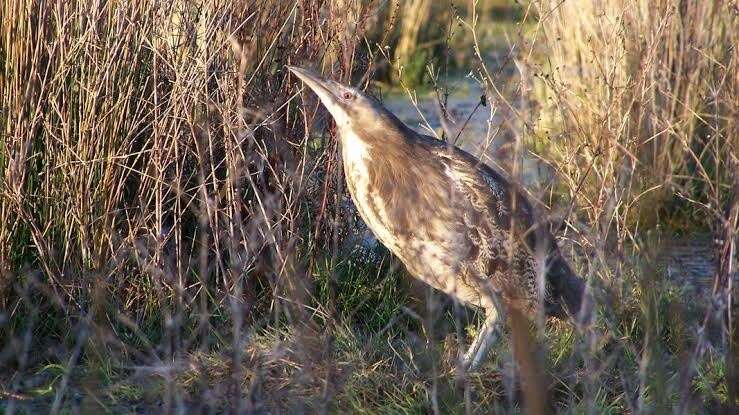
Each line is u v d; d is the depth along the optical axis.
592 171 13.19
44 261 10.07
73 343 9.90
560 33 16.27
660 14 14.32
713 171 14.85
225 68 10.52
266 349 9.78
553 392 9.35
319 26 10.90
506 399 9.33
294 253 10.67
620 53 14.08
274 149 10.89
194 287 10.61
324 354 9.52
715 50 15.12
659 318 9.58
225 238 10.63
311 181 11.23
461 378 9.02
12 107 10.10
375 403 9.23
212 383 9.38
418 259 10.45
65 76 10.12
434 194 10.23
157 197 10.17
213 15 10.38
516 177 9.27
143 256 10.42
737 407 8.80
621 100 13.39
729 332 8.84
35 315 9.77
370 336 10.48
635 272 10.65
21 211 10.07
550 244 10.48
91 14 10.13
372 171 10.30
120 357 9.78
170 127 10.22
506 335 10.34
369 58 11.78
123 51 10.25
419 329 10.90
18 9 10.01
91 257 10.27
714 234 9.96
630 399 8.66
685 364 8.73
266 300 10.66
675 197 14.65
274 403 9.00
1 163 10.20
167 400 8.46
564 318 10.68
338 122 10.38
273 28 10.88
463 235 10.23
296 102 11.03
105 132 10.23
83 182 10.20
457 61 24.94
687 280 11.47
